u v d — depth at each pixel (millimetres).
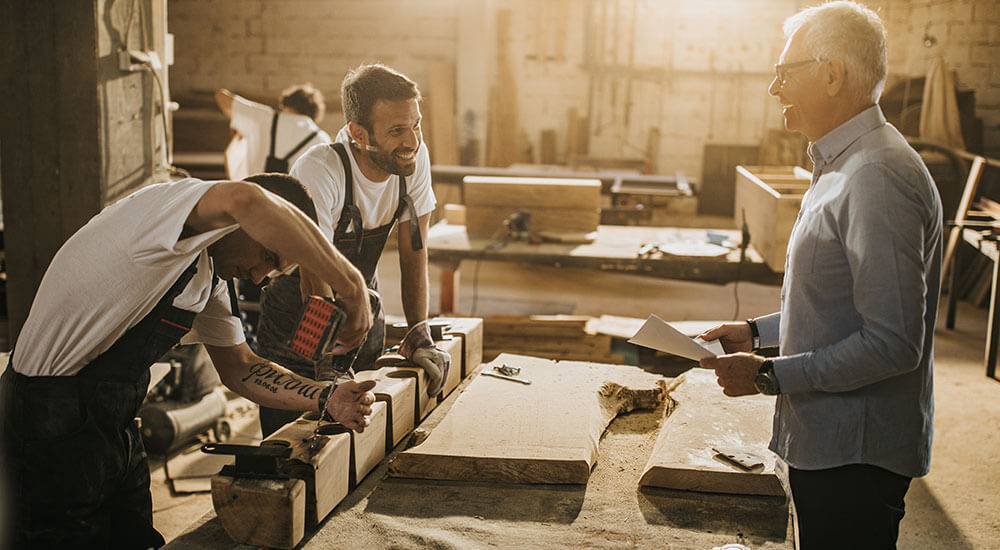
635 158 10023
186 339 1874
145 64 3641
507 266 8062
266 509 1514
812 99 1538
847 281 1511
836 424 1541
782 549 1546
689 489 1767
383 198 2283
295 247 1419
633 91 10328
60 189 3482
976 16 8258
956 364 5125
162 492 3445
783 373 1532
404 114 2037
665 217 10086
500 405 2100
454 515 1661
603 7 10148
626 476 1866
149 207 1498
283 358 2385
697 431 1957
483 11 10047
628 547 1542
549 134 10500
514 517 1657
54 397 1591
